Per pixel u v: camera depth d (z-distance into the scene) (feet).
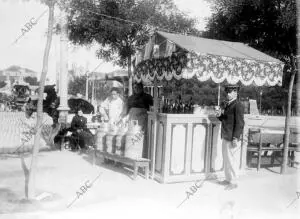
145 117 28.50
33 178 21.03
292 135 34.01
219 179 27.58
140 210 19.74
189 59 23.29
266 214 19.98
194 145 26.58
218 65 24.39
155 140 26.89
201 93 30.60
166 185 25.31
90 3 44.83
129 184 25.30
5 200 20.39
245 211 20.39
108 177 27.12
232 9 34.71
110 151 29.84
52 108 56.49
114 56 49.65
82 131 40.09
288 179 28.17
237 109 24.86
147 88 34.60
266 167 33.01
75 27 46.52
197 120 26.50
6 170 27.91
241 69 25.43
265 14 33.04
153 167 26.94
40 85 21.33
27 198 20.79
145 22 45.88
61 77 51.52
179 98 29.40
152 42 28.17
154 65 27.35
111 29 43.75
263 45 35.40
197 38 28.81
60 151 37.99
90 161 32.94
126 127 29.40
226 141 25.44
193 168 26.71
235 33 36.04
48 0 21.36
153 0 46.78
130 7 45.88
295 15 29.91
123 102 36.47
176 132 25.85
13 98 95.91
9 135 47.39
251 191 24.57
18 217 17.79
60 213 18.69
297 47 32.01
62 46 50.42
